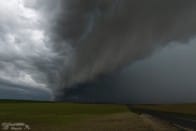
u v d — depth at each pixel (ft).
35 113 238.07
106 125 151.53
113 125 151.84
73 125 151.02
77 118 196.13
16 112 241.76
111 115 240.73
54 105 412.98
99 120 183.32
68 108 340.18
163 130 135.23
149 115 252.62
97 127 141.79
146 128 140.67
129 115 244.22
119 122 169.89
